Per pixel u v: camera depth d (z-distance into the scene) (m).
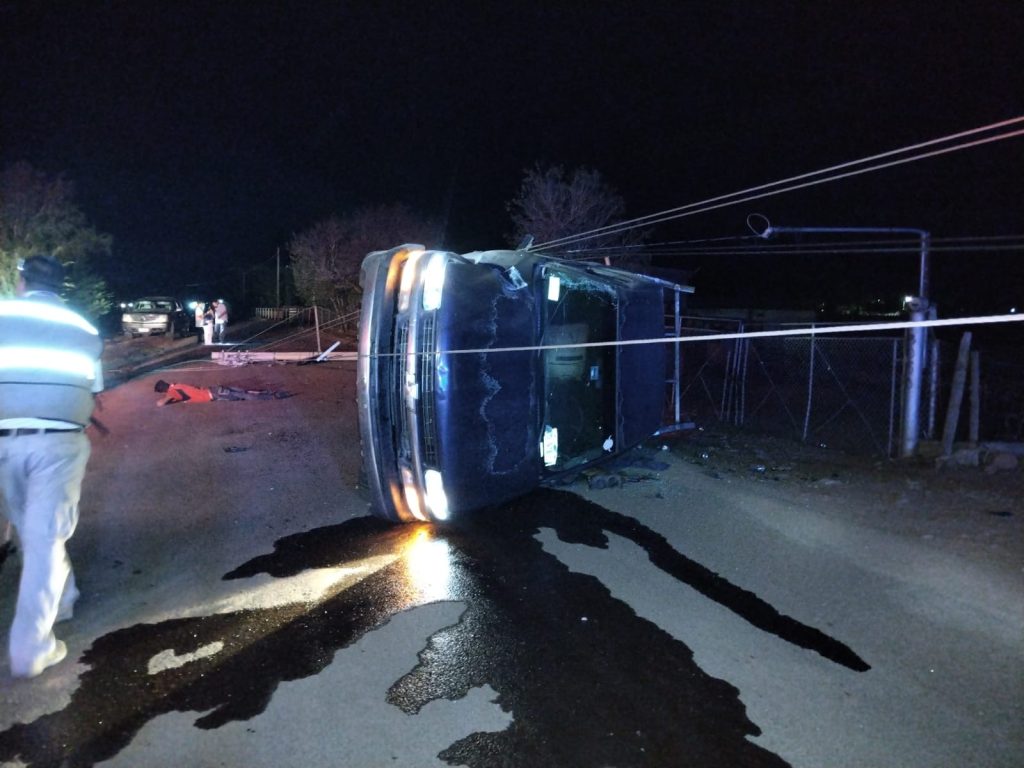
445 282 5.71
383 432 5.77
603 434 7.86
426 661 3.96
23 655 3.72
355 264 30.17
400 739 3.29
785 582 4.96
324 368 17.42
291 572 5.20
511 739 3.29
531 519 6.34
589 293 7.83
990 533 5.64
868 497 6.77
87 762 3.12
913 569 5.03
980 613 4.37
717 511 6.45
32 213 17.12
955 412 7.94
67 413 3.83
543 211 18.38
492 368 5.95
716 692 3.66
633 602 4.69
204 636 4.23
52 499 3.78
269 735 3.31
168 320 27.45
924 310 8.20
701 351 16.06
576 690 3.68
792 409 12.46
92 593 4.82
